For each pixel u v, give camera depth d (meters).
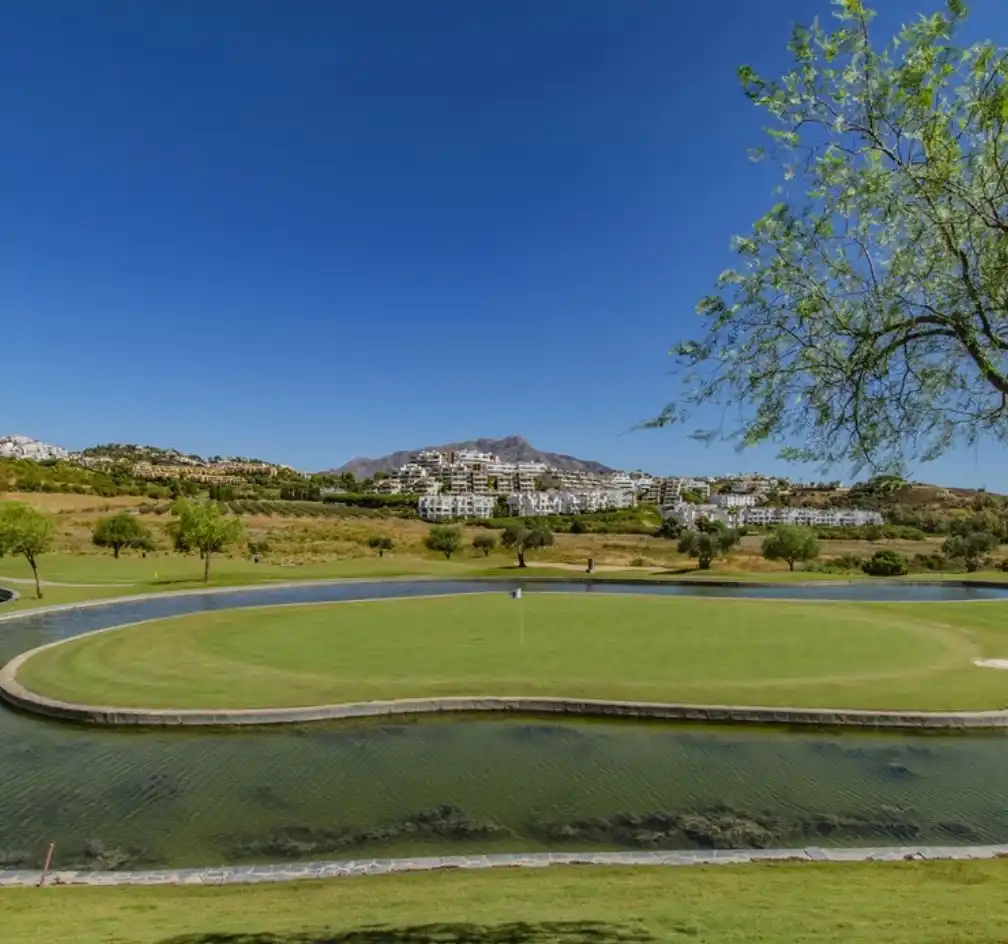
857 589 46.53
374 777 12.06
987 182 5.16
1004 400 5.57
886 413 5.94
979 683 16.98
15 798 11.31
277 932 5.96
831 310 5.71
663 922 6.07
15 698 16.03
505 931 5.86
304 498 167.88
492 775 12.12
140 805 11.05
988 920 5.91
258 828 10.29
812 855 8.88
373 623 25.89
